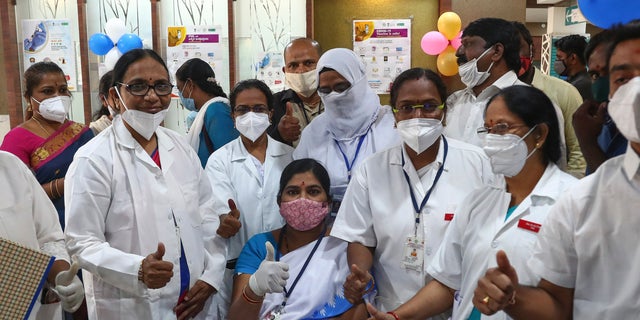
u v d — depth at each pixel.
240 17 3.87
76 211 1.63
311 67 2.63
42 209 1.53
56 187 2.36
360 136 2.19
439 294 1.56
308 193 1.95
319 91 2.17
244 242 2.21
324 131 2.28
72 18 3.97
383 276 1.81
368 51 3.74
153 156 1.82
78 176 1.66
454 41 3.42
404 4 3.70
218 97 2.75
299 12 3.82
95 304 1.70
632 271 1.01
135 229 1.70
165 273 1.54
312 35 3.65
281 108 2.73
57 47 3.98
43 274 1.32
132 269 1.57
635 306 1.01
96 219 1.65
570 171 2.30
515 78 2.20
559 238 1.13
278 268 1.69
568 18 5.90
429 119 1.71
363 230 1.84
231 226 1.98
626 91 0.95
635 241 1.01
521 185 1.44
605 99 1.62
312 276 1.86
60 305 1.53
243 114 2.23
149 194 1.72
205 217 1.94
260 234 2.05
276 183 2.25
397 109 1.77
